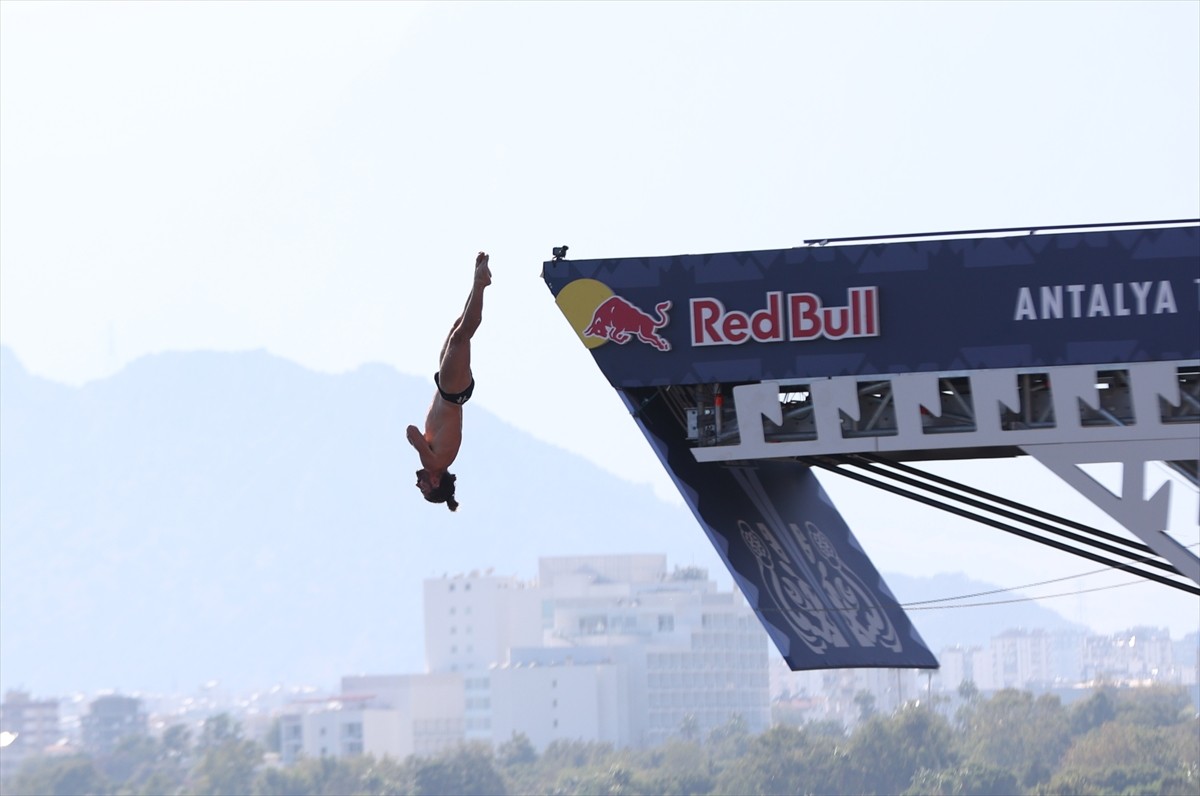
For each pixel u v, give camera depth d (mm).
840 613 112938
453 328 70688
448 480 71625
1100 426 91562
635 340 95938
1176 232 91375
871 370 93562
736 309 95125
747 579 102750
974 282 92875
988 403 92438
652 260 95875
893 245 93750
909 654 117875
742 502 107062
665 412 99062
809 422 95562
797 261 94438
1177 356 90938
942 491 102688
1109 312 91750
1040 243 92438
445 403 70688
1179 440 90562
